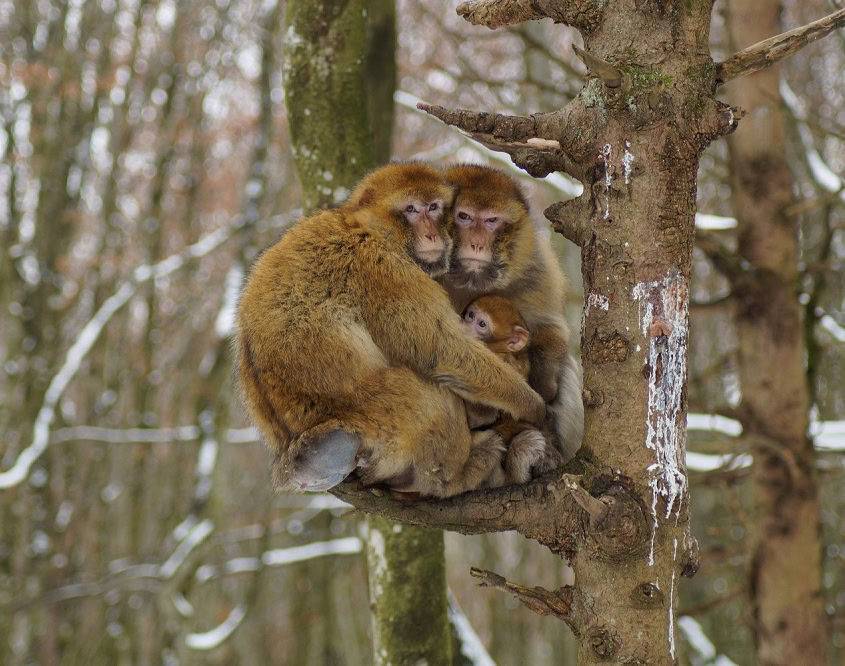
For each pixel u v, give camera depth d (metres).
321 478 3.33
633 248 2.88
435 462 3.52
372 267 3.71
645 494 2.85
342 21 5.36
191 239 19.62
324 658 18.00
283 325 3.56
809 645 7.33
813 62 13.44
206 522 10.83
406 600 5.45
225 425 11.35
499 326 4.00
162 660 16.33
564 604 3.02
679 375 2.89
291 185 18.12
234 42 19.52
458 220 4.20
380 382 3.48
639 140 2.88
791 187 7.50
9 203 17.05
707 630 13.94
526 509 3.09
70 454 16.86
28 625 16.23
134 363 18.09
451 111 2.99
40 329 16.23
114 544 17.88
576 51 2.77
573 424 4.23
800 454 7.38
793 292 7.43
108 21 19.16
